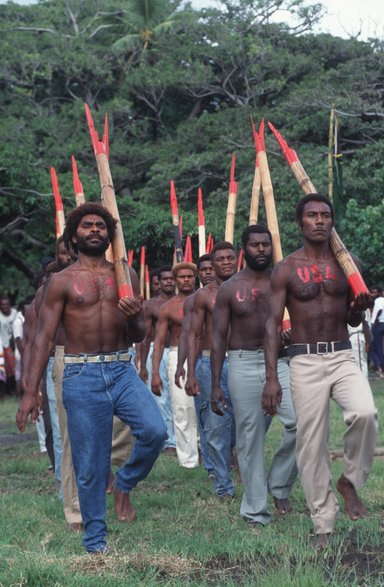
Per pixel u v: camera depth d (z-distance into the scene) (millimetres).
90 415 5988
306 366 6059
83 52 35719
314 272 6102
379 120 31047
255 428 7059
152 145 34438
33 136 32000
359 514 6023
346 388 5949
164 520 7230
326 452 6023
